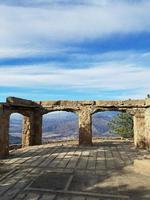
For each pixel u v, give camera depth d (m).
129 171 13.47
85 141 25.77
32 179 11.66
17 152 20.47
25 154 19.36
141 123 24.94
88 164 15.29
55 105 26.52
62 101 26.53
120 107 25.73
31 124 26.27
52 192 9.83
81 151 20.97
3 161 16.22
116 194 9.70
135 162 13.91
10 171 13.23
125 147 24.14
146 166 12.95
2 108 18.58
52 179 11.65
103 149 22.44
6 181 11.30
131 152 20.78
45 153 19.81
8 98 20.86
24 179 11.64
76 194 9.65
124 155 19.06
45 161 16.22
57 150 21.56
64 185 10.70
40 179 11.63
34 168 14.05
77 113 26.22
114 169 13.93
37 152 20.41
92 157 17.94
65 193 9.72
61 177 12.02
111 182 11.30
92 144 26.06
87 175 12.51
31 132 26.25
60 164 15.22
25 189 10.12
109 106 25.77
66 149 22.22
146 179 11.82
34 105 26.27
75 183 11.08
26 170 13.52
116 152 20.64
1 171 13.22
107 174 12.76
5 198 9.13
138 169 13.39
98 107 25.92
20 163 15.50
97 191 10.03
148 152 20.92
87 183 11.10
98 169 13.91
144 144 24.28
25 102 24.41
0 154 17.91
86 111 26.02
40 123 26.95
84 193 9.70
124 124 36.78
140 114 25.14
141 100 25.44
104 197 9.38
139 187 10.59
